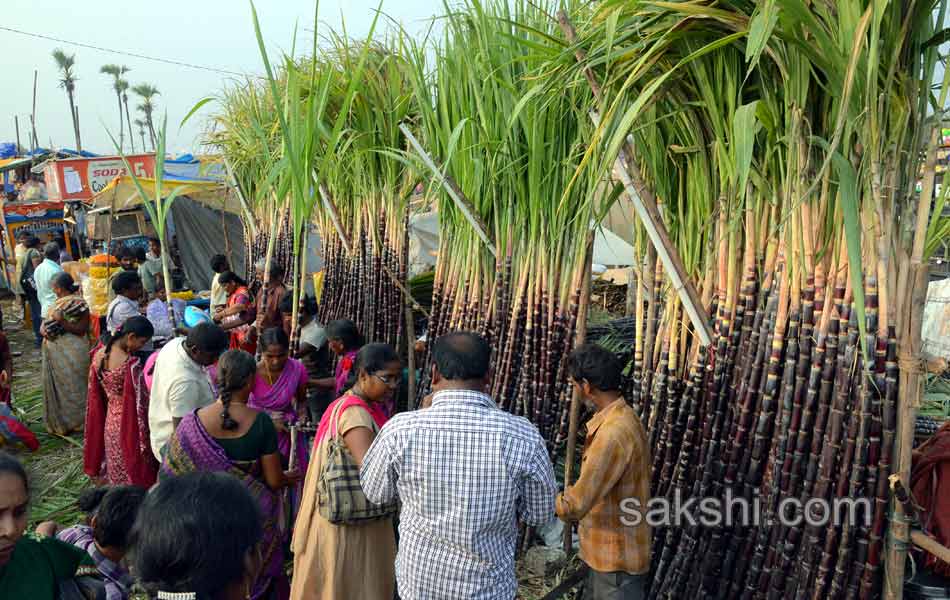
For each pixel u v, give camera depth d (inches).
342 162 192.2
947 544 88.0
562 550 138.2
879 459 77.4
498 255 140.9
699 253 106.2
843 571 81.3
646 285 114.5
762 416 91.2
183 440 103.2
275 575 114.4
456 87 136.9
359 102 170.7
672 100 100.2
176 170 449.7
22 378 303.3
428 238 291.4
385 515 97.6
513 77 126.2
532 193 126.5
